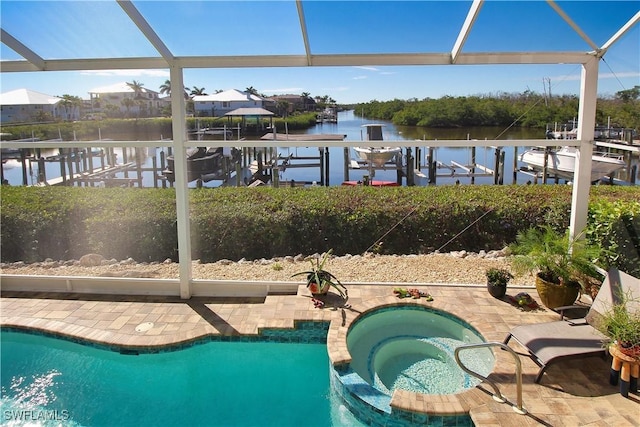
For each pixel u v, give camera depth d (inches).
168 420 159.8
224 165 609.3
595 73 204.8
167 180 586.2
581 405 142.7
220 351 198.1
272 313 209.0
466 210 327.9
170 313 215.9
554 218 319.9
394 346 197.5
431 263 278.7
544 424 134.0
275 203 334.3
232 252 319.3
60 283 240.4
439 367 182.7
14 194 363.6
